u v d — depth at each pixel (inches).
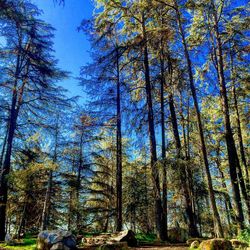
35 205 689.6
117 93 681.0
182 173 517.0
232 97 713.6
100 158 797.2
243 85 649.0
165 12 614.9
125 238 442.9
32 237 613.0
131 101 636.7
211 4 560.7
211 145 768.9
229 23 615.2
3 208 549.3
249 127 757.9
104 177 810.2
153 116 621.9
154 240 529.0
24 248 380.5
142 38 610.2
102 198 786.2
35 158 649.6
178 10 582.6
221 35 632.4
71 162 741.3
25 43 686.5
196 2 560.1
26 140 635.5
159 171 526.6
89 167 761.6
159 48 601.6
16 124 651.5
